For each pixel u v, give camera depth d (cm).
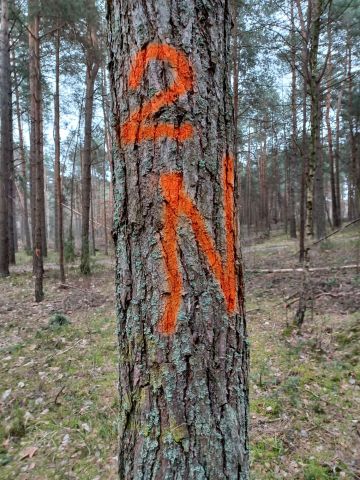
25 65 1346
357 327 511
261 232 2598
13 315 713
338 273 865
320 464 273
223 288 135
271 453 287
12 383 424
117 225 141
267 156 2973
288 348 481
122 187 138
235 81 1037
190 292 130
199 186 131
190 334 130
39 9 861
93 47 1061
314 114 537
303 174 1051
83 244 1145
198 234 131
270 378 399
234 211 142
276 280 893
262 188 2878
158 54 129
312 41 540
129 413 139
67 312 709
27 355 502
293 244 1683
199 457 131
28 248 2120
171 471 130
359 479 259
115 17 138
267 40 976
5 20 1139
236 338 139
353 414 332
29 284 1027
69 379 422
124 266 139
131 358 138
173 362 130
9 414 363
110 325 606
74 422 341
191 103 130
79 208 2702
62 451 304
